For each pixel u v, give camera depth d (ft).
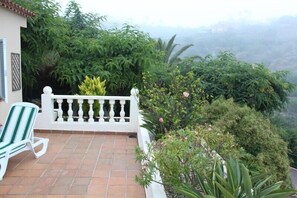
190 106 17.21
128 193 13.19
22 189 13.24
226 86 30.01
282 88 30.55
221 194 8.18
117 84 29.68
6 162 14.49
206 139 11.10
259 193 7.88
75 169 15.75
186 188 8.75
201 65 33.01
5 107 22.85
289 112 31.32
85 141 21.18
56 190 13.24
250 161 16.67
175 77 19.58
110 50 30.32
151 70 28.04
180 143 9.96
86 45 30.60
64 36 30.89
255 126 21.13
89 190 13.35
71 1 35.96
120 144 20.74
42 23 28.99
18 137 16.61
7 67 23.22
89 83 25.36
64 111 29.78
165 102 17.30
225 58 33.76
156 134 16.96
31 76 30.68
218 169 9.04
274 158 20.38
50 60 30.73
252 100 29.14
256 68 30.01
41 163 16.44
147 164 11.02
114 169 15.92
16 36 24.72
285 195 7.54
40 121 23.12
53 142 20.62
